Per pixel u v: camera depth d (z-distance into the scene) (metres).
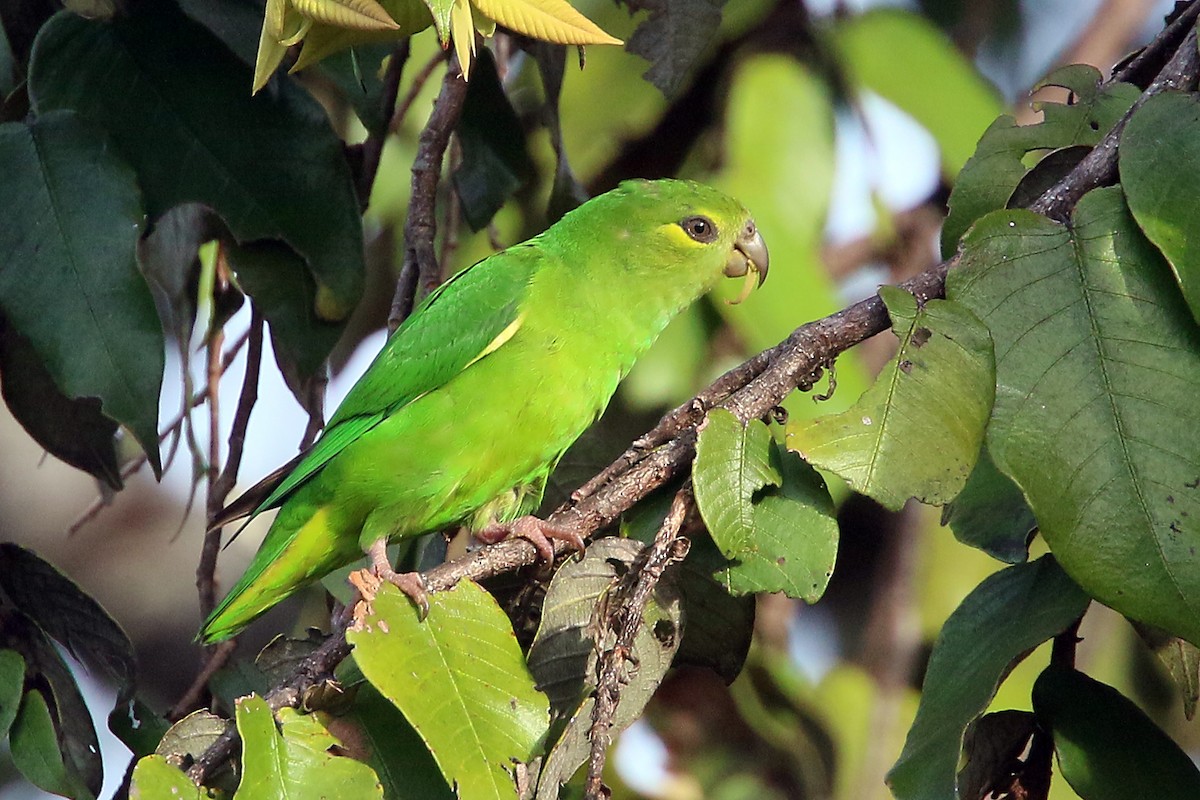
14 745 6.62
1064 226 5.70
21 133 7.02
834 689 10.07
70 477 16.28
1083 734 5.71
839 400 8.87
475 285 7.77
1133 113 5.79
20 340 7.56
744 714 9.93
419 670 5.30
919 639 10.25
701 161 10.41
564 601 5.76
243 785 5.09
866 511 11.52
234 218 7.54
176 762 5.62
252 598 7.87
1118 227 5.63
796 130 9.65
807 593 5.61
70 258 6.78
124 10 7.44
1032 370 5.49
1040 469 5.36
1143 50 6.77
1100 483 5.31
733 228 8.42
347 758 5.27
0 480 16.05
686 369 9.80
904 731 9.97
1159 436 5.32
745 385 6.07
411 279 8.07
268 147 7.60
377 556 7.61
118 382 6.68
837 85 10.38
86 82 7.35
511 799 5.15
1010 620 5.86
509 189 9.02
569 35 4.58
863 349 11.35
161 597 16.03
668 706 10.05
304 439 8.25
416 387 7.64
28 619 6.78
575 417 7.99
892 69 10.09
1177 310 5.46
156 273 8.34
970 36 11.73
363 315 11.01
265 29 4.63
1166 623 5.14
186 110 7.52
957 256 5.71
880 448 5.39
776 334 9.22
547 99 8.78
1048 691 5.83
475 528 8.12
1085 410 5.41
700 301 9.81
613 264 8.05
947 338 5.54
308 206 7.64
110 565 16.05
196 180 7.51
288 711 5.39
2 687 6.52
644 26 7.95
